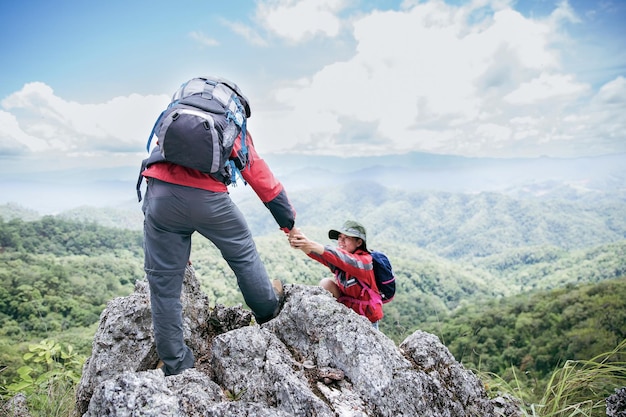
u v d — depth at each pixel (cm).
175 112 205
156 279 225
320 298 252
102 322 256
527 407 312
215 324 279
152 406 180
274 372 212
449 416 241
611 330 3641
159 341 230
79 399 244
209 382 215
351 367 225
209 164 204
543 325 4134
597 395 315
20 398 280
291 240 272
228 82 231
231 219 226
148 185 225
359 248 306
